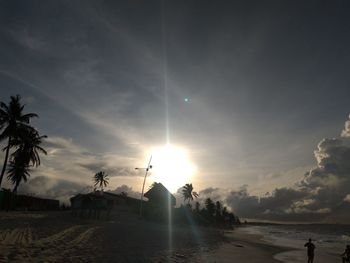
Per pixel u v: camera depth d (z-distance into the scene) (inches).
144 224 2034.9
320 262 1121.4
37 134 2042.3
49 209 2667.3
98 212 1830.7
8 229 842.2
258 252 1178.0
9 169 2133.4
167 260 688.4
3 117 1839.3
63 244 703.1
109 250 715.4
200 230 2368.4
